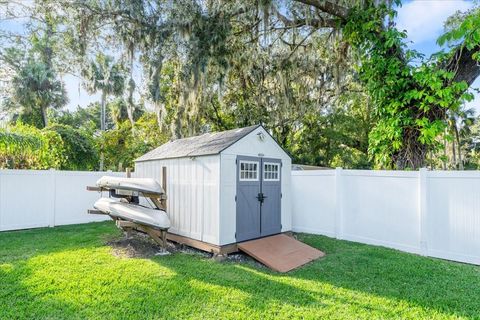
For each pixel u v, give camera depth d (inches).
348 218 234.8
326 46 365.7
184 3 278.5
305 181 268.4
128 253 188.5
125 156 512.7
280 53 390.6
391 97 243.8
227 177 193.2
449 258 181.6
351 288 133.6
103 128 674.2
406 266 164.7
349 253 192.5
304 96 429.4
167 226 196.2
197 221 203.8
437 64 230.8
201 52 299.9
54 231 256.5
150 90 313.7
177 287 133.3
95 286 132.8
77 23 284.2
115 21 288.4
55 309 111.4
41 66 572.7
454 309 113.3
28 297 121.0
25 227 268.5
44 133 362.6
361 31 258.7
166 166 235.0
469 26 196.4
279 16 311.3
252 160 211.0
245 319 105.4
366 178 224.5
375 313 109.7
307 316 107.3
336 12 273.1
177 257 185.2
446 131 251.6
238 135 209.3
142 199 261.7
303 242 224.1
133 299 120.6
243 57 358.0
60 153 377.7
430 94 226.1
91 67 358.9
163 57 313.1
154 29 286.5
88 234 243.3
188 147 231.5
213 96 444.5
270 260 172.1
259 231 212.7
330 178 248.2
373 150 262.2
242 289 132.1
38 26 392.2
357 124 547.2
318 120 545.3
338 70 367.9
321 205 255.0
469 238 174.7
